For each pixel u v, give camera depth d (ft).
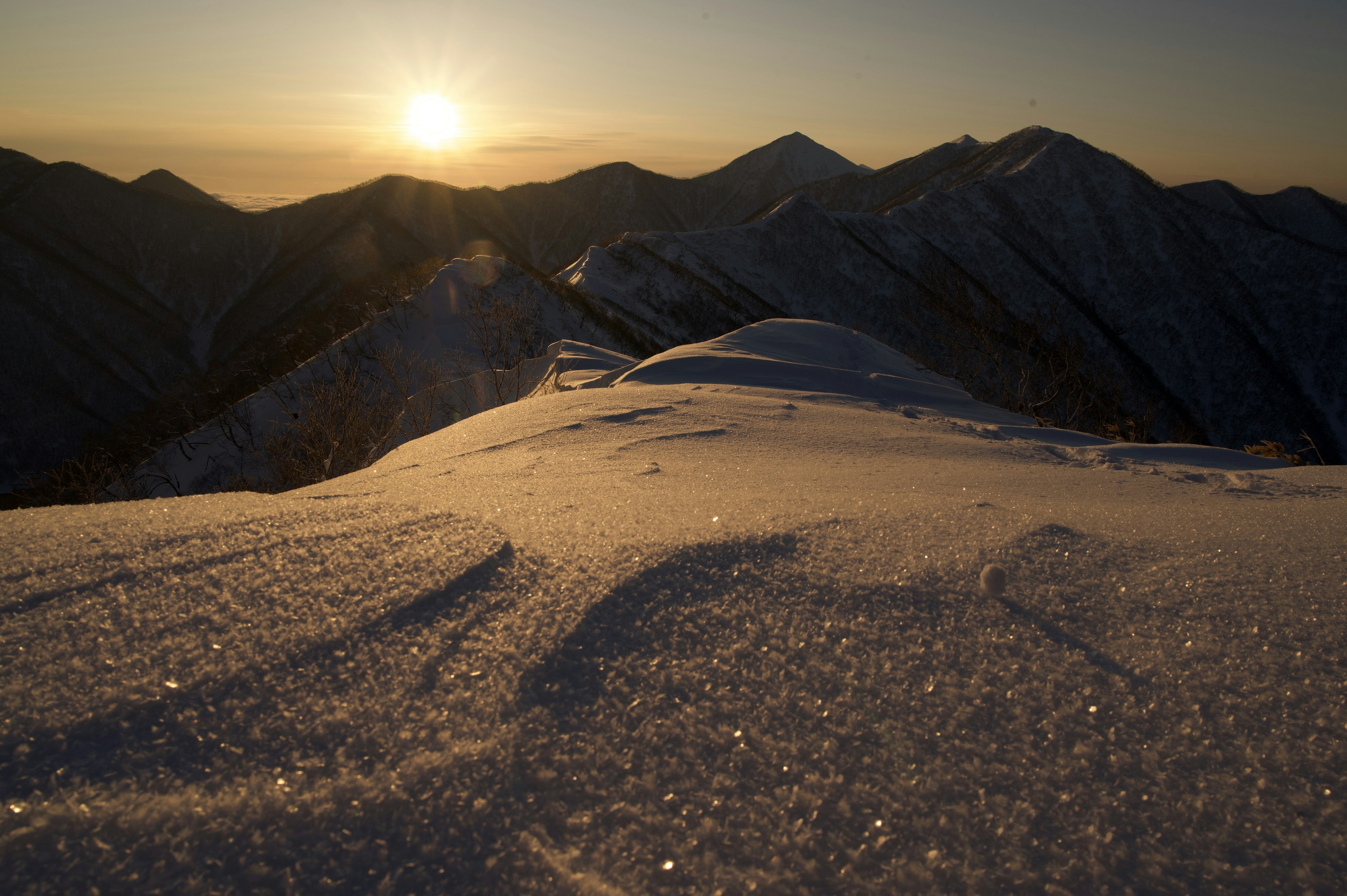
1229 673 5.71
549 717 4.90
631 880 3.77
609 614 6.08
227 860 3.75
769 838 4.07
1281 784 4.60
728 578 6.89
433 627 5.83
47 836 3.77
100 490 79.71
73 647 5.25
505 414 26.09
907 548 7.91
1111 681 5.60
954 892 3.80
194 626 5.60
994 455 22.77
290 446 47.78
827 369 40.63
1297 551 8.38
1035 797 4.45
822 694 5.28
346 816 4.04
